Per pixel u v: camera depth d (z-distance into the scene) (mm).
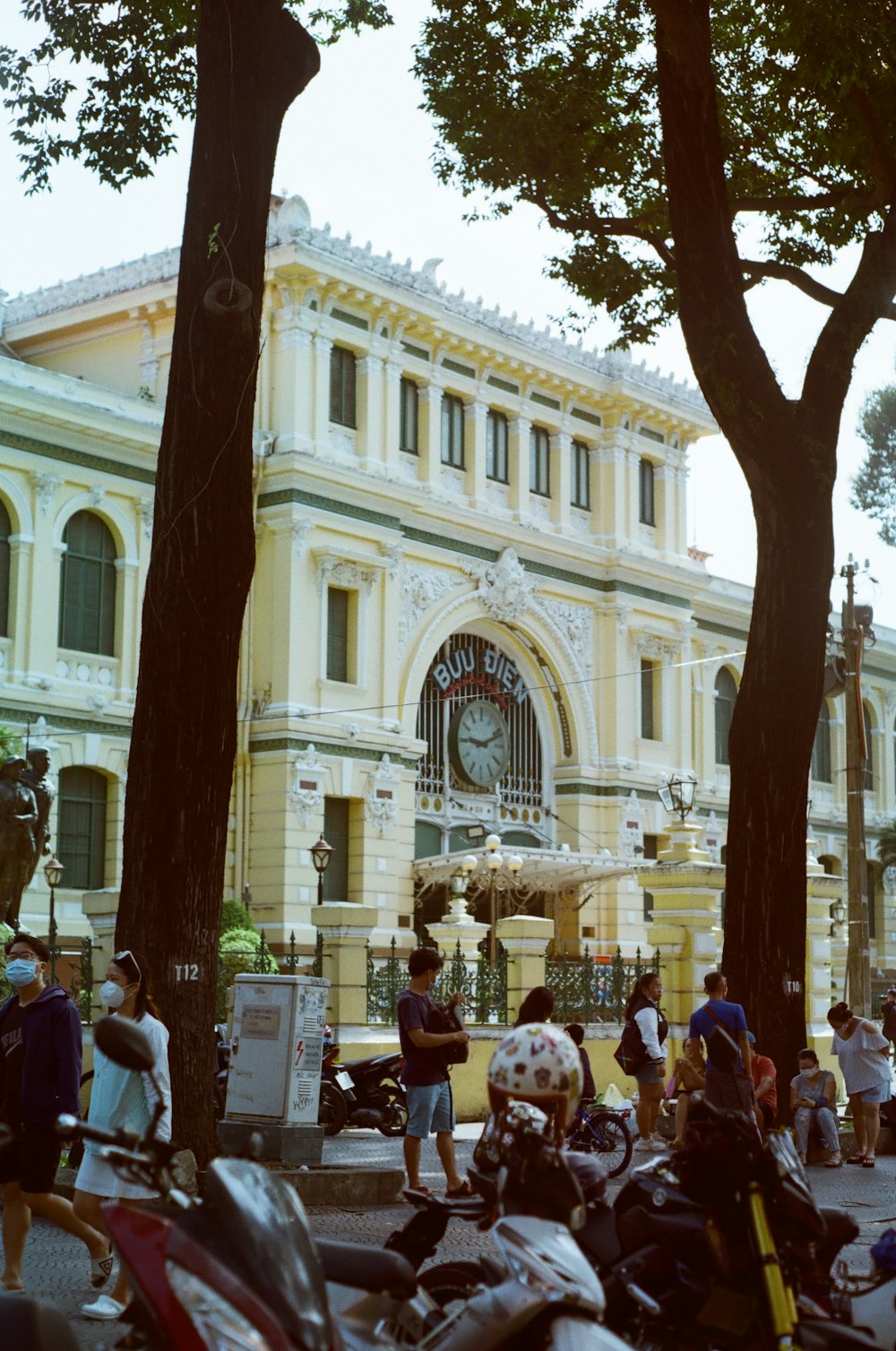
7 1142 4789
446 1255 11414
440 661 47750
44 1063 9273
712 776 57719
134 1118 9281
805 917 16734
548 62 19000
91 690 39688
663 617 53625
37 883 37938
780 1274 5609
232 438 13742
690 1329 5922
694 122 15766
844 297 16812
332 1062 22062
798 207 17656
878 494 29000
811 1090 19047
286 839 41375
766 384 16109
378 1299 5723
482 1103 25125
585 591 51312
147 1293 4391
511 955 26812
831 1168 18859
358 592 44000
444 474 47344
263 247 14039
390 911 43750
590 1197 6219
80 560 40219
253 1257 4336
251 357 13891
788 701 16484
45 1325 5004
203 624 13586
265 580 42906
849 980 27750
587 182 18891
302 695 42281
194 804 13500
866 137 16969
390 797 43906
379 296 44344
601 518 52375
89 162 17812
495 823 48812
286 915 41125
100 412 39781
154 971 13297
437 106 18875
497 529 48094
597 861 45375
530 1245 5258
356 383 44969
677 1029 24766
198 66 14164
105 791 40219
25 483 39000
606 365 52188
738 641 59875
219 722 13633
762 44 17984
